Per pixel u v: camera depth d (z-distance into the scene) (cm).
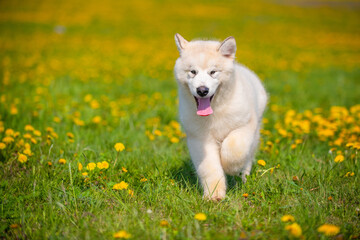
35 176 587
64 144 745
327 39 3017
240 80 600
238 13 4466
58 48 2405
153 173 625
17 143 701
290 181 562
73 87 1362
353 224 457
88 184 572
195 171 646
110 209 507
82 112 1022
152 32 3161
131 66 1862
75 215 488
